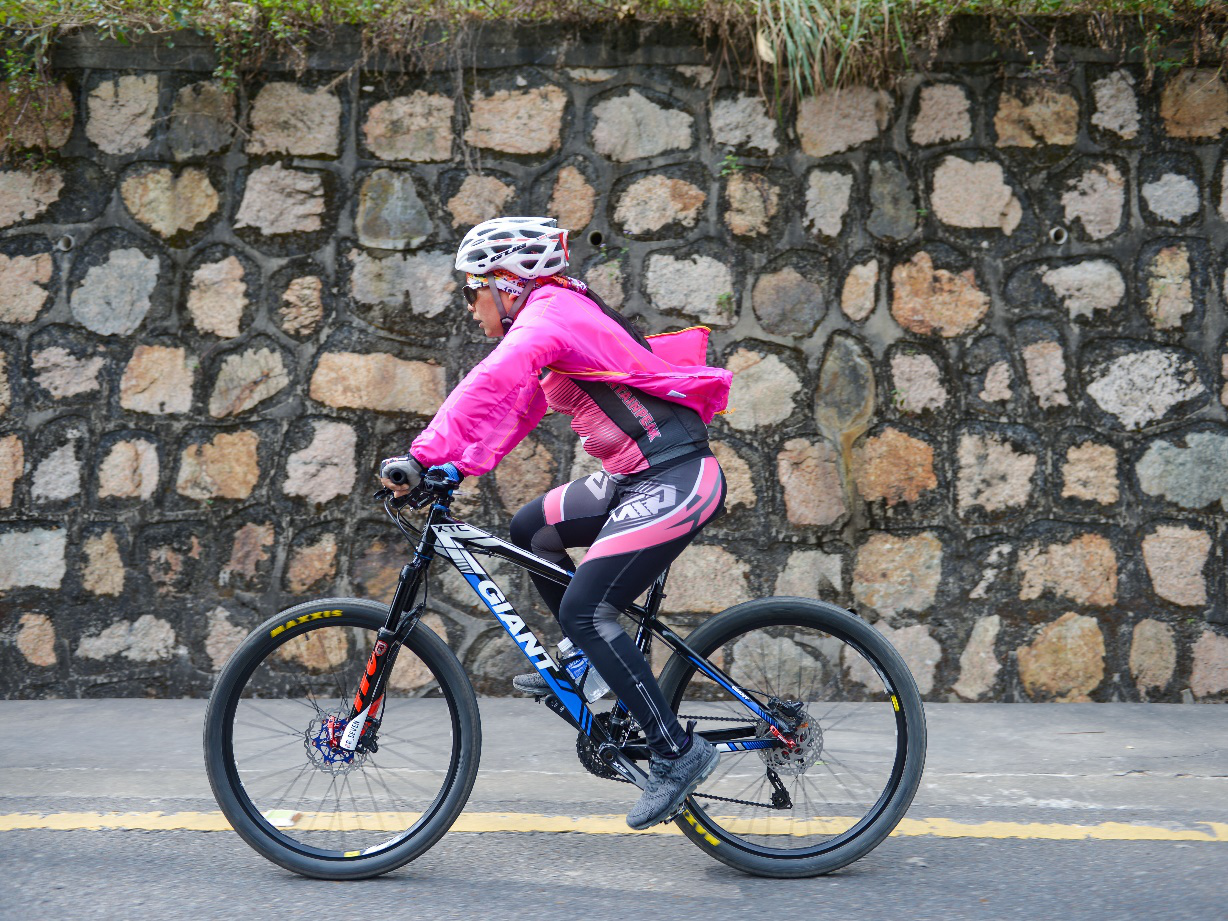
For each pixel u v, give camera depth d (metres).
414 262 4.22
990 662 4.17
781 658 2.87
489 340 4.22
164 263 4.21
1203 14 4.11
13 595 4.20
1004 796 3.27
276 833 2.75
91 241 4.21
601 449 2.68
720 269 4.20
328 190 4.21
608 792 3.32
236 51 4.16
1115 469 4.17
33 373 4.21
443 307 4.22
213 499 4.21
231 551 4.21
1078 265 4.18
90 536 4.20
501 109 4.20
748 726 2.80
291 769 2.85
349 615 2.78
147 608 4.21
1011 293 4.18
